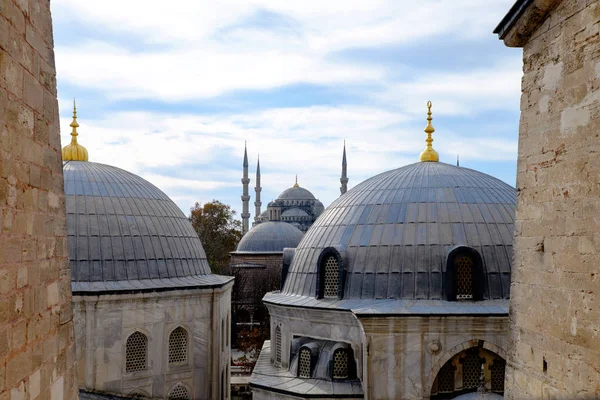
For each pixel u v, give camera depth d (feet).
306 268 81.97
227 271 209.05
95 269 83.56
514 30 33.71
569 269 29.27
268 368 82.12
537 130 32.37
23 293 25.96
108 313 81.15
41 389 27.96
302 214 308.81
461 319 66.59
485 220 75.15
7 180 24.38
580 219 28.53
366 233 77.20
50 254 29.71
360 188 87.20
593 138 27.71
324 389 70.49
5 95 24.27
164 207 97.66
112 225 87.40
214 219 237.25
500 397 62.90
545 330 31.17
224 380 100.12
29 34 27.30
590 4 28.14
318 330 76.43
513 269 34.58
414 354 66.95
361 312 67.36
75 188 89.10
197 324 90.53
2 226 23.75
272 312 85.46
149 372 84.69
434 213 75.87
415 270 72.59
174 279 90.07
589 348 27.61
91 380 79.36
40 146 28.55
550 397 30.45
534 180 32.55
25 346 26.09
